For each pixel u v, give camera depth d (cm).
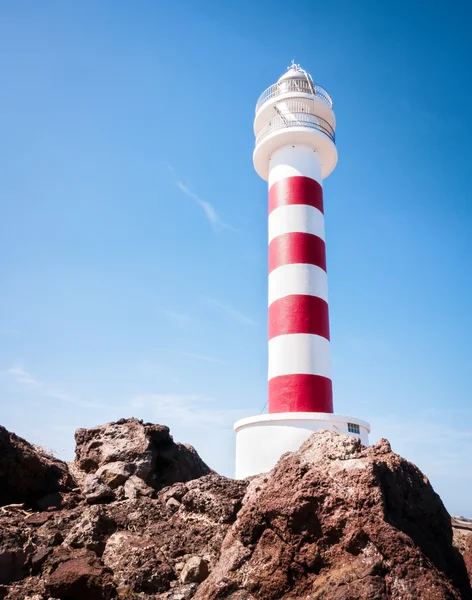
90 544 1094
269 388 2455
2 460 1321
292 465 975
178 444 1745
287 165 2702
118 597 948
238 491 1238
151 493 1388
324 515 879
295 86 2909
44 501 1329
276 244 2602
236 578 870
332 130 2888
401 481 967
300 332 2417
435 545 957
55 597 938
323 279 2567
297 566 855
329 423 2192
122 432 1581
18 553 1027
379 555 810
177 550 1098
